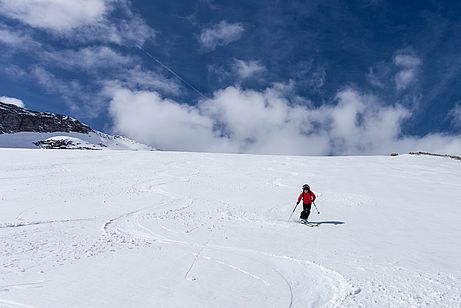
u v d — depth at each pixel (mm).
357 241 12992
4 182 27781
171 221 16203
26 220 16141
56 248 11719
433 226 15688
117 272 9461
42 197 22375
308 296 8180
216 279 9117
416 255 11109
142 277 9133
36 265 9953
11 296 7855
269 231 14703
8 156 44312
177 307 7469
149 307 7426
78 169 36500
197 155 52750
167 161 44594
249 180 31375
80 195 23297
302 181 31109
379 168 40375
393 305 7469
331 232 14547
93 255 10977
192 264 10250
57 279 8898
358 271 9562
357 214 18656
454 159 49688
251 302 7816
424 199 23188
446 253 11336
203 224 15812
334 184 29703
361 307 7418
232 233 14203
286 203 21641
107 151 56250
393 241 12977
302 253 11344
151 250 11602
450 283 8609
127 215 17375
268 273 9617
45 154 48531
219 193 24922
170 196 23328
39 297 7809
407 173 36656
